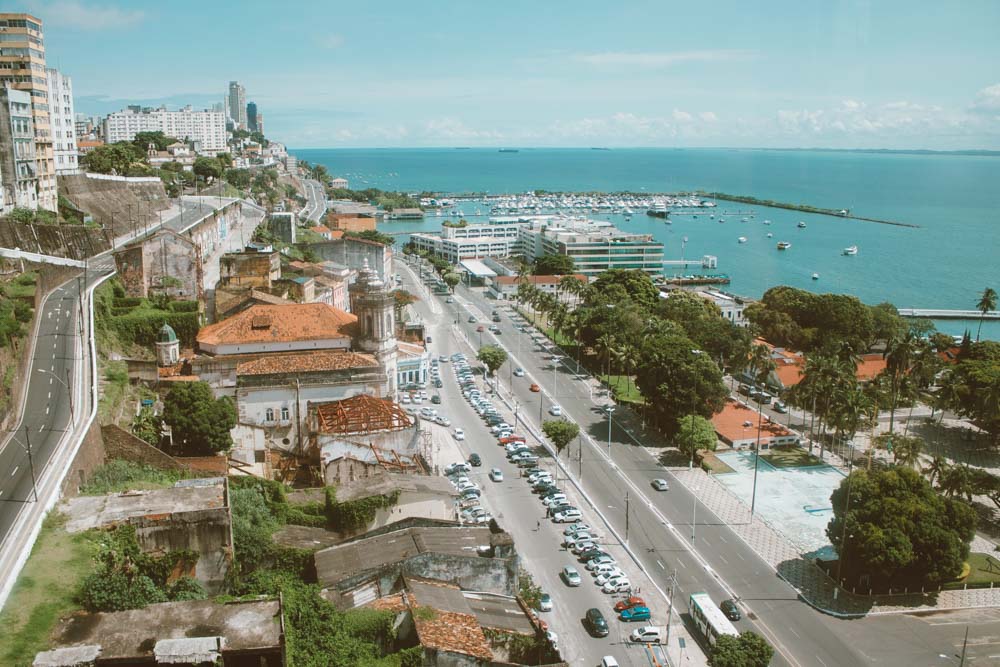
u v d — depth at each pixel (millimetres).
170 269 174375
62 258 184875
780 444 181375
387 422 132125
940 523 121625
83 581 73438
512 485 154375
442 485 114125
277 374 136875
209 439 122562
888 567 118062
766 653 96938
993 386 179125
